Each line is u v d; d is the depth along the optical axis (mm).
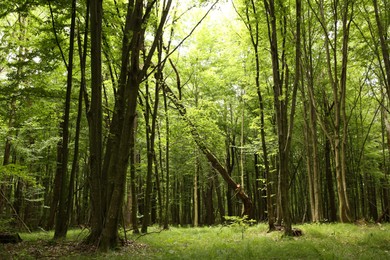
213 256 7277
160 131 20422
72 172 11023
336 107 18078
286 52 13148
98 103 8695
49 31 10812
